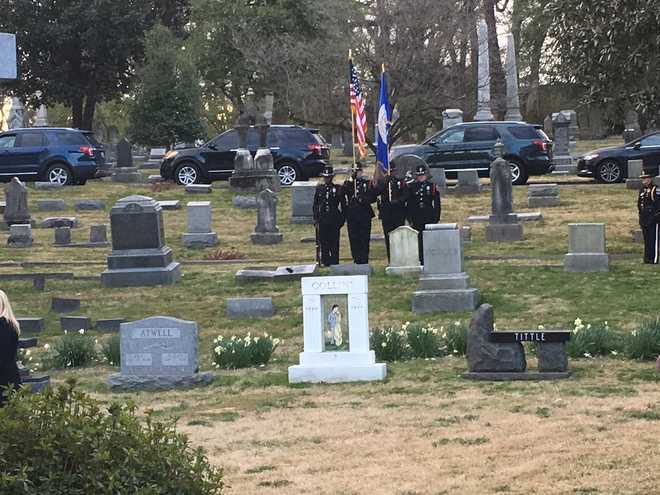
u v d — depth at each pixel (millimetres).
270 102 55906
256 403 15039
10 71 13570
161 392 16406
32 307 25031
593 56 25484
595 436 12070
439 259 22656
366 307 16531
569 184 41344
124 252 26734
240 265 28969
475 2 52406
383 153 26719
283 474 11289
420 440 12375
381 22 51531
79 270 28609
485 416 13391
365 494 10438
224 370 18062
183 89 56375
